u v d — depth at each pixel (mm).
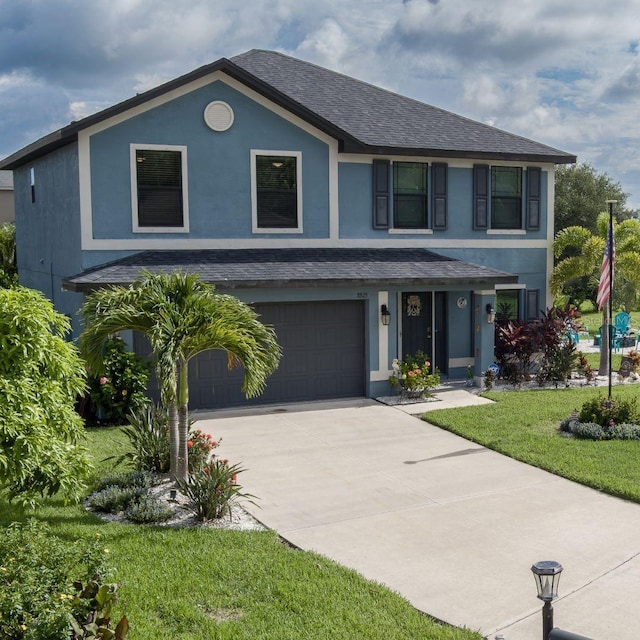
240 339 9953
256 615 6875
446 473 11781
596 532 9266
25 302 8312
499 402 16703
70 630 5184
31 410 8000
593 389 18359
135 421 11500
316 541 8992
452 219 19750
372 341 17453
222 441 13734
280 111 17594
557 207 44219
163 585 7359
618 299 26734
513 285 20656
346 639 6488
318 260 17391
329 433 14367
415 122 20484
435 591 7648
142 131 16469
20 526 6805
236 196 17391
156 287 10055
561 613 7195
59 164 18312
